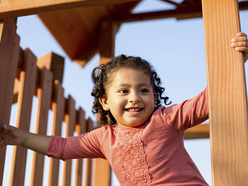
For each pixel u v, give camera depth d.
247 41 1.26
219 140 1.15
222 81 1.23
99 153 1.82
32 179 2.52
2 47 1.69
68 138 1.84
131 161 1.60
